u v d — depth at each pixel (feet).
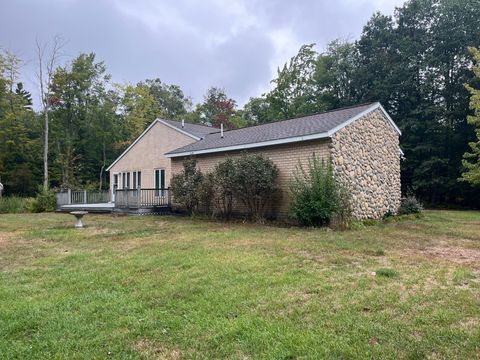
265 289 14.90
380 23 94.27
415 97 85.15
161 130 67.41
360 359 9.27
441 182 78.43
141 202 55.62
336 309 12.64
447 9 82.53
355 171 39.73
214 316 12.25
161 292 14.80
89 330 11.33
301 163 39.11
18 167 109.09
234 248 23.73
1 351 10.09
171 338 10.73
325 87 110.11
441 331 10.75
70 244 26.99
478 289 14.74
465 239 28.58
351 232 31.55
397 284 15.46
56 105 108.68
